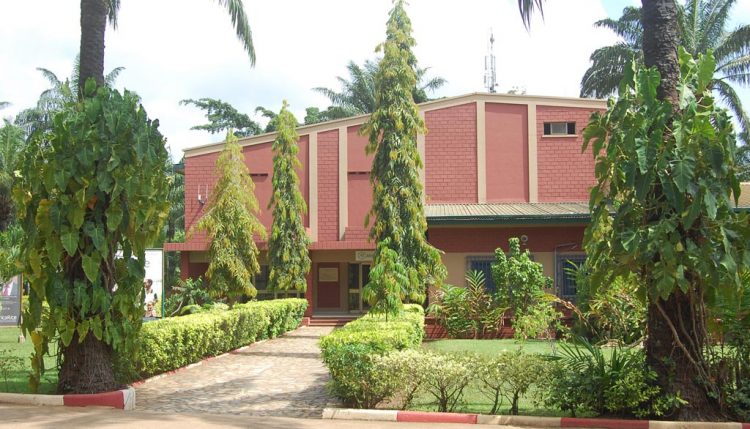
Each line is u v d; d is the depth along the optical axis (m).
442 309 18.64
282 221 22.72
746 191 20.45
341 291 26.16
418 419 7.78
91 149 8.68
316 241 24.56
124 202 9.09
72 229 8.62
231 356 15.16
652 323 8.12
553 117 23.45
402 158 15.56
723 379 7.88
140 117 9.17
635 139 7.72
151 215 9.42
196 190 24.78
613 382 7.86
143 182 9.06
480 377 7.96
